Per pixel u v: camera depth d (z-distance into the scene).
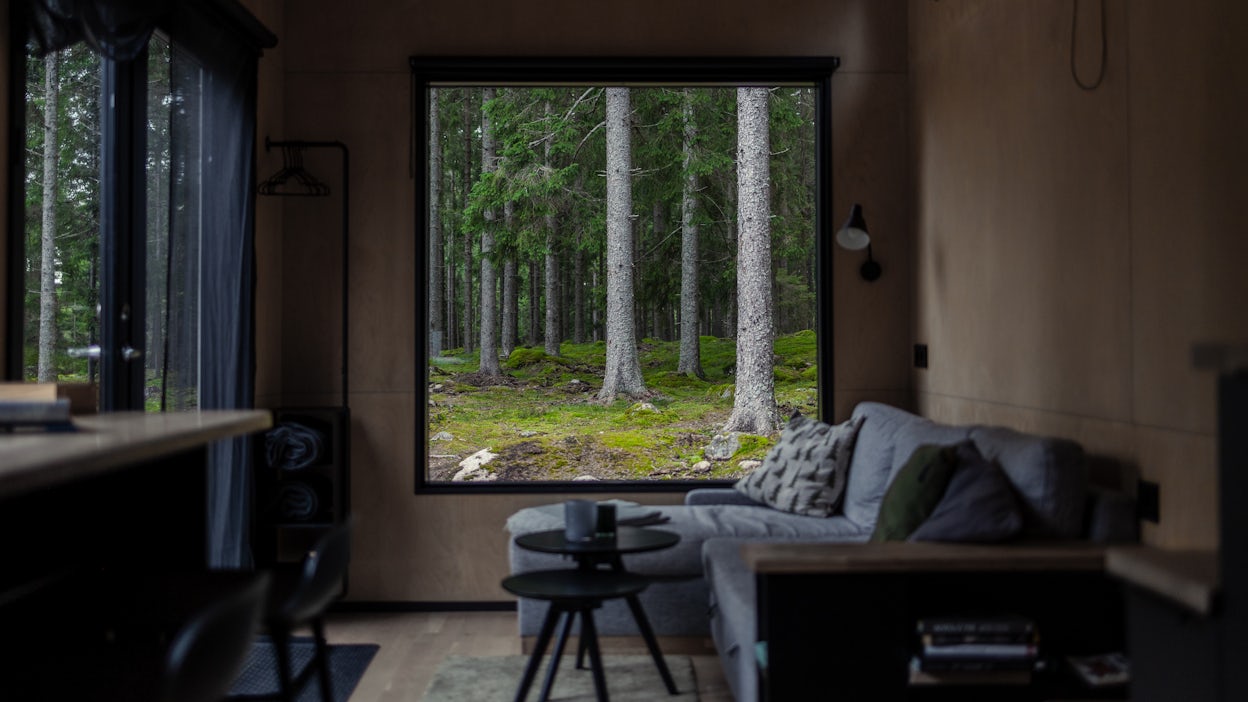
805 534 3.98
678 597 4.01
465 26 5.00
